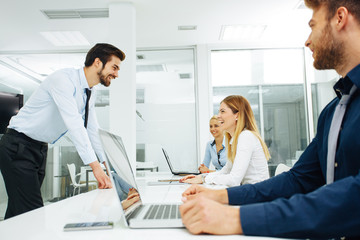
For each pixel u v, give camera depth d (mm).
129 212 692
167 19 3840
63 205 921
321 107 4809
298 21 4004
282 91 4848
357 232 470
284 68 4859
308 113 4781
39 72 4859
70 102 1634
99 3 3398
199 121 4621
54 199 4453
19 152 1567
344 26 696
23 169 1567
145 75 4836
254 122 1837
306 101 4812
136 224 612
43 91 1657
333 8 706
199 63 4730
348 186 491
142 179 2205
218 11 3668
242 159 1634
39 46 4629
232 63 4867
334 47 717
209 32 4289
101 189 1433
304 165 889
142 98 4801
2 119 3838
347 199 476
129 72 3346
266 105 4828
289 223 488
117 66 1978
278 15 3809
